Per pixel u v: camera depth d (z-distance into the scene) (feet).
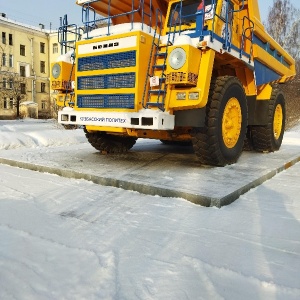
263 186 12.18
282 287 5.37
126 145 19.88
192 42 12.52
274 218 8.66
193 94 12.66
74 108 15.40
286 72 24.56
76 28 16.69
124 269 5.96
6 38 123.54
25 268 5.91
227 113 14.93
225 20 14.73
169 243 7.11
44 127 45.62
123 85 13.60
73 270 5.86
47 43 137.08
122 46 13.53
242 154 19.98
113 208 9.41
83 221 8.36
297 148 24.04
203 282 5.57
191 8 15.53
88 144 24.40
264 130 20.48
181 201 10.03
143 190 10.95
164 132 15.51
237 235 7.57
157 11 15.83
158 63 13.78
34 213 8.89
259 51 17.94
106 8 17.46
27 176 13.48
